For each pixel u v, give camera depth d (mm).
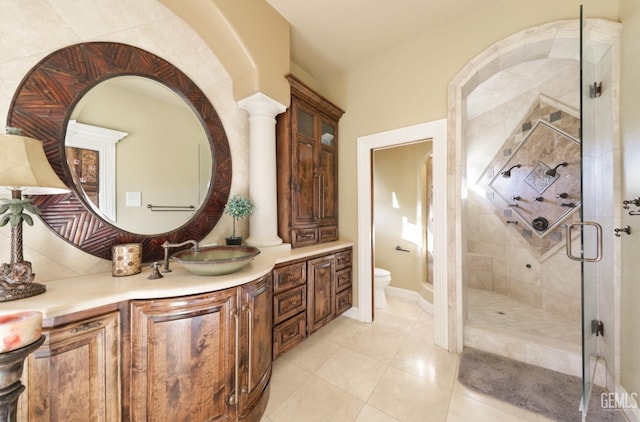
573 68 2344
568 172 2445
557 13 1688
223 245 1874
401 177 3430
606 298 1609
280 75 2039
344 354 2012
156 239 1592
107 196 1416
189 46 1779
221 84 1965
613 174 1527
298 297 2023
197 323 1152
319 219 2580
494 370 1769
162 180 1641
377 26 2145
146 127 1576
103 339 1015
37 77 1200
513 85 2699
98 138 1388
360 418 1379
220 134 1947
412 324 2564
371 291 2637
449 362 1895
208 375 1180
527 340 1893
